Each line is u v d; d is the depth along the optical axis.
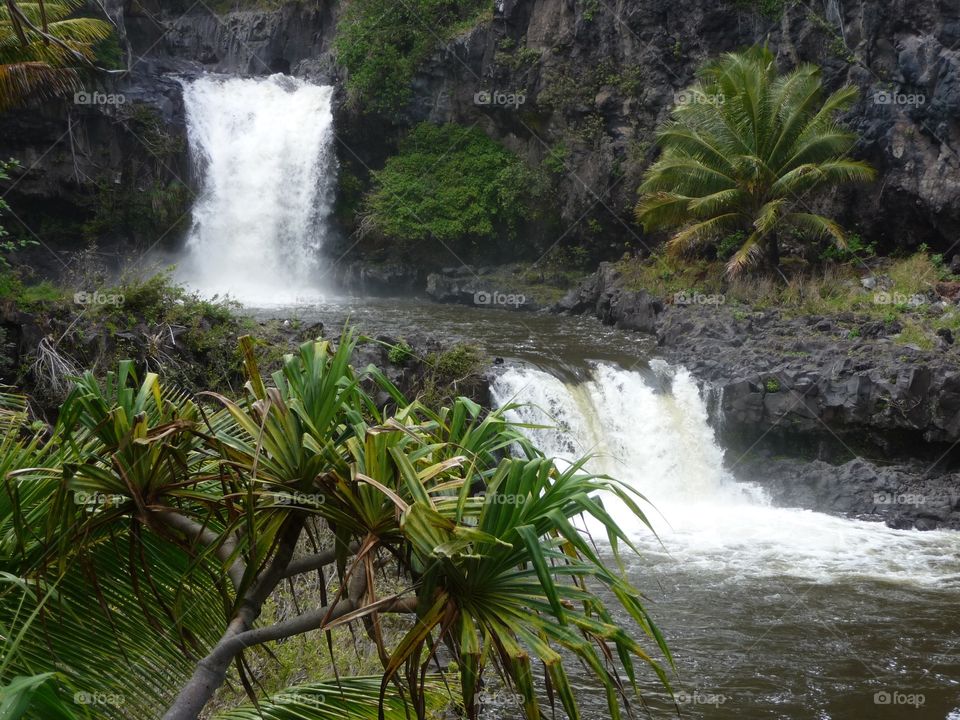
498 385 16.55
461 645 2.63
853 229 24.52
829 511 15.69
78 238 27.53
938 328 18.16
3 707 1.99
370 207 31.44
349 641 8.11
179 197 29.00
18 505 3.00
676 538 14.27
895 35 23.20
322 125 32.41
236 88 31.89
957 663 9.92
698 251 26.34
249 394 3.21
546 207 30.03
